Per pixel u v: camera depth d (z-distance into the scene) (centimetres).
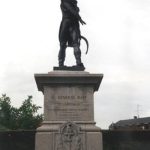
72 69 1425
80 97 1377
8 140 1698
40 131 1327
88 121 1357
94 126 1348
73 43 1491
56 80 1373
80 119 1360
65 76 1370
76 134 1322
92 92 1385
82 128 1335
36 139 1321
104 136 1755
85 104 1373
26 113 5516
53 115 1359
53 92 1377
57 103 1369
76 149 1310
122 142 1753
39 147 1314
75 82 1380
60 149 1310
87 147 1318
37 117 5531
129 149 1750
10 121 5484
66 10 1523
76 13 1508
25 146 1691
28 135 1702
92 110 1369
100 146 1323
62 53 1490
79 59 1460
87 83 1385
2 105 5556
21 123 5444
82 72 1388
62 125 1325
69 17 1519
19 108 5606
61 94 1377
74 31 1505
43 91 1425
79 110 1366
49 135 1323
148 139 1756
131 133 1761
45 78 1370
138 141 1758
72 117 1360
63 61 1483
